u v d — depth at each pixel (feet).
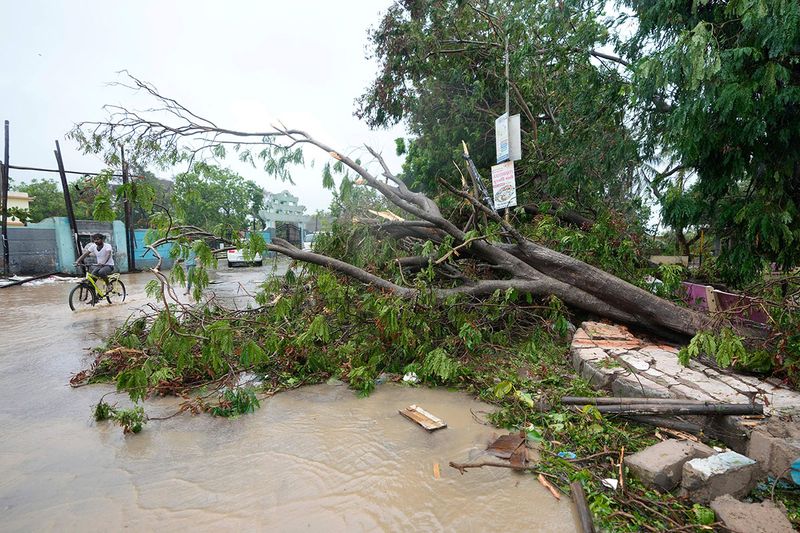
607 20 23.02
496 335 17.79
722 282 23.67
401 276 19.34
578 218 28.78
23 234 54.24
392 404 13.37
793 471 8.13
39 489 8.95
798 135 15.92
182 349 13.04
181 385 14.64
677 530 7.31
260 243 15.47
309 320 18.33
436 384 14.97
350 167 19.20
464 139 36.50
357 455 10.24
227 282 48.14
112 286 32.83
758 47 15.01
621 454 9.43
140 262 64.69
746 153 17.03
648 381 12.16
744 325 16.11
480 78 32.86
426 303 16.78
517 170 32.32
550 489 8.70
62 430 11.65
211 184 88.99
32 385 15.23
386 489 8.86
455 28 31.99
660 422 10.88
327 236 22.20
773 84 14.25
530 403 12.01
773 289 14.32
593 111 25.61
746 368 12.60
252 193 103.04
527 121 34.04
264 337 17.08
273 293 20.16
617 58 24.57
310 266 18.76
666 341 17.04
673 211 19.93
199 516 8.06
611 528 7.55
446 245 18.34
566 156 27.76
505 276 20.68
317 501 8.50
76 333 23.22
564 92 29.50
